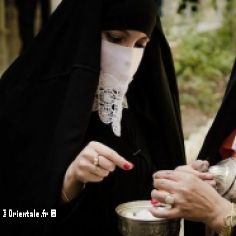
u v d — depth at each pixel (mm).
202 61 7703
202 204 1677
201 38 8016
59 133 1824
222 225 1677
